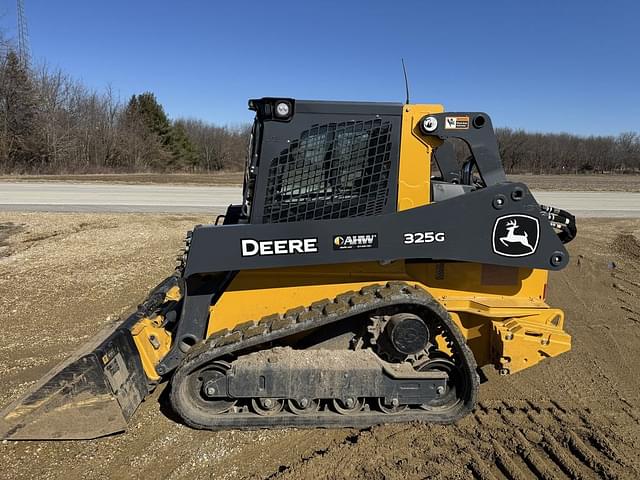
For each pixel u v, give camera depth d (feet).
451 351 11.82
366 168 10.82
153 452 10.82
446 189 12.60
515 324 11.53
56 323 18.29
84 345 14.85
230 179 105.60
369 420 11.45
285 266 10.59
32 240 33.32
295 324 10.71
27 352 15.78
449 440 11.16
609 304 21.88
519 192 10.78
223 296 11.85
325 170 10.77
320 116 10.64
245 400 11.82
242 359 11.09
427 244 10.75
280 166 10.66
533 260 11.10
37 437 10.77
